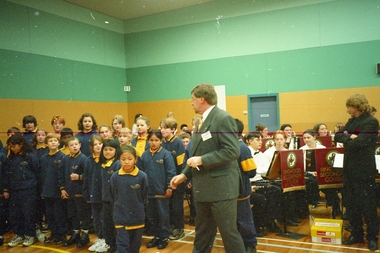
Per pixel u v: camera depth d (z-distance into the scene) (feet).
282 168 11.68
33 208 12.39
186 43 26.66
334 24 22.41
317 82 22.89
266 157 13.88
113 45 28.07
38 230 12.94
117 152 10.43
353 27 21.91
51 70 23.18
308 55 23.08
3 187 12.41
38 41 22.45
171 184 7.76
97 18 26.76
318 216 14.25
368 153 9.83
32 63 21.97
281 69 23.90
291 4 23.57
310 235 11.84
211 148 7.05
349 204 10.48
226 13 25.39
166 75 27.35
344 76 22.15
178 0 24.98
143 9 26.84
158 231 11.34
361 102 9.83
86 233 11.80
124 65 28.89
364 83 21.61
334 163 11.81
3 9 20.48
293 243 11.03
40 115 22.26
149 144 11.93
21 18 21.47
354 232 10.71
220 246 10.62
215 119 7.09
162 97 27.53
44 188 12.31
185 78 26.73
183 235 12.18
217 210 7.00
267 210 12.39
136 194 9.25
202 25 26.11
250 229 9.55
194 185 7.29
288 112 23.70
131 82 28.68
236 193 7.18
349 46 22.03
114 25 28.14
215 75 25.72
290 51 23.63
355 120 10.09
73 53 24.80
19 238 12.24
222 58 25.53
